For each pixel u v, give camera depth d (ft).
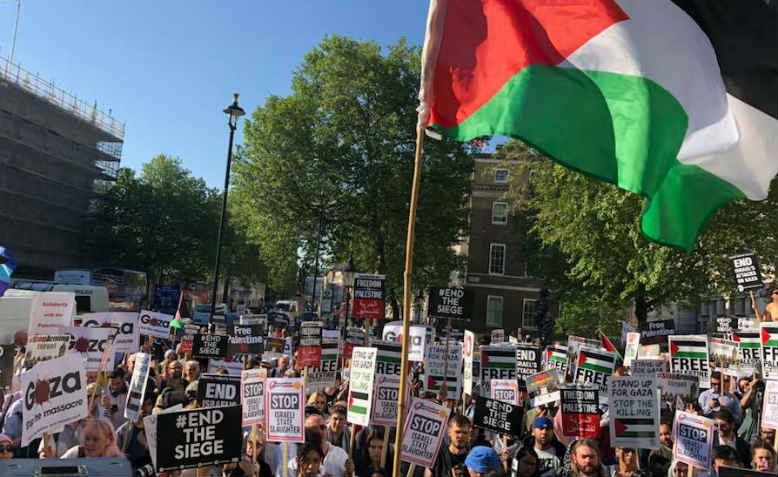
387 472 22.48
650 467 22.45
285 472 19.98
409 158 122.93
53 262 199.21
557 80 14.44
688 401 35.06
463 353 32.58
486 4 15.38
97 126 217.77
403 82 125.59
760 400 34.27
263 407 20.62
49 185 197.36
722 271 81.05
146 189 200.13
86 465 8.95
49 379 18.13
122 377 29.01
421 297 139.95
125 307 140.77
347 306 100.63
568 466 22.15
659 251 75.41
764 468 19.92
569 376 40.45
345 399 31.14
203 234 202.90
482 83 14.96
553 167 89.40
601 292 99.96
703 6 14.76
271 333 66.39
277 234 126.52
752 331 36.04
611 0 14.76
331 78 123.34
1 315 39.32
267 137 121.19
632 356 44.91
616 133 14.21
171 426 15.85
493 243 156.66
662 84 14.25
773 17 14.58
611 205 76.79
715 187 14.99
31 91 188.55
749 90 14.37
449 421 25.16
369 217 125.29
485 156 158.81
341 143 123.34
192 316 127.44
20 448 23.54
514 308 153.38
